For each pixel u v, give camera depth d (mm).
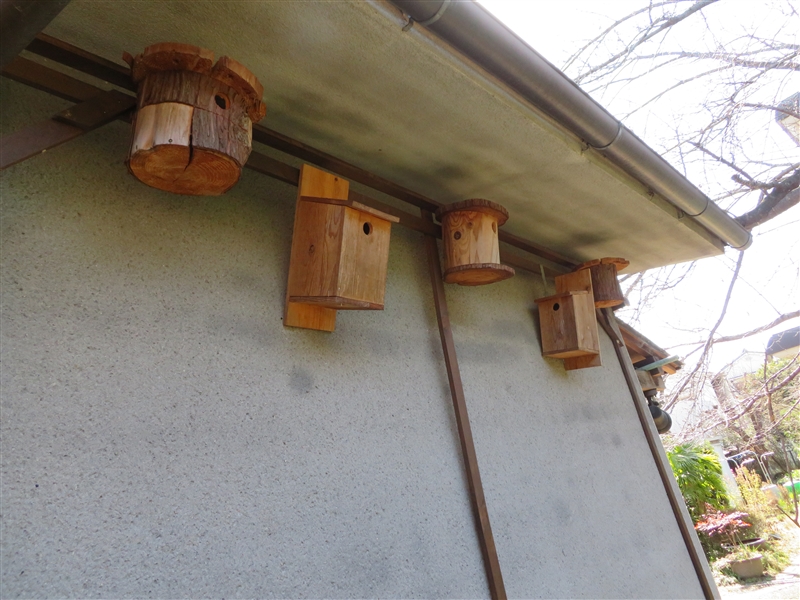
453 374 1937
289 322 1515
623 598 2229
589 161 1948
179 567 1132
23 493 992
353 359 1694
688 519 3016
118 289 1233
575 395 2693
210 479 1239
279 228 1636
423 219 2143
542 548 2006
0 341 1041
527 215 2447
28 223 1139
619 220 2529
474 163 1940
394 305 1936
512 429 2184
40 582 967
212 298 1396
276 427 1405
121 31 1240
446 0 1193
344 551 1418
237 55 1335
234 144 1146
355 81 1452
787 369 5004
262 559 1259
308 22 1218
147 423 1185
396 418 1734
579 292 2527
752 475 9008
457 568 1668
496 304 2479
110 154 1324
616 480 2641
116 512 1087
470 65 1423
